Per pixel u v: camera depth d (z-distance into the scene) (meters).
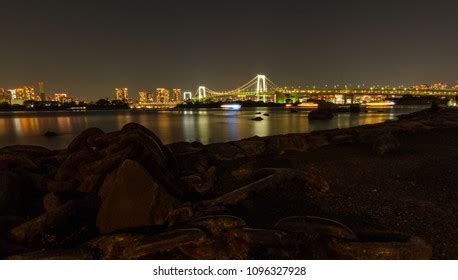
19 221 4.15
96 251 3.39
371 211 4.41
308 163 7.08
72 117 86.31
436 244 3.54
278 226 3.64
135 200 4.01
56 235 3.94
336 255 3.27
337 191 5.18
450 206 4.51
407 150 8.27
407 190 5.20
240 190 4.72
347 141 9.35
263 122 47.78
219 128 38.75
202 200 4.98
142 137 4.72
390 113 68.88
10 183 4.57
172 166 5.54
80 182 4.93
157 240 3.32
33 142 30.17
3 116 96.31
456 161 6.92
